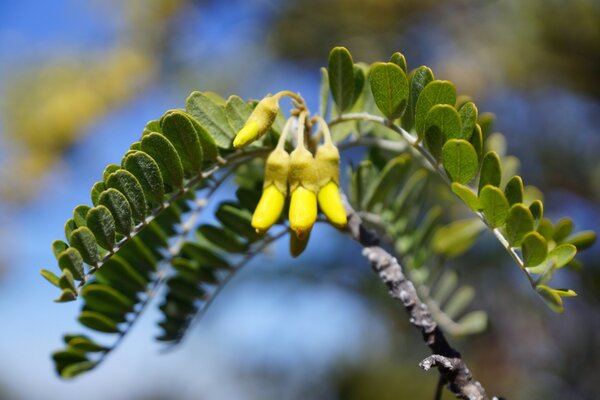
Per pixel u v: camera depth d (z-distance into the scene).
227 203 0.29
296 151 0.25
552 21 0.59
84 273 0.24
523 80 0.61
